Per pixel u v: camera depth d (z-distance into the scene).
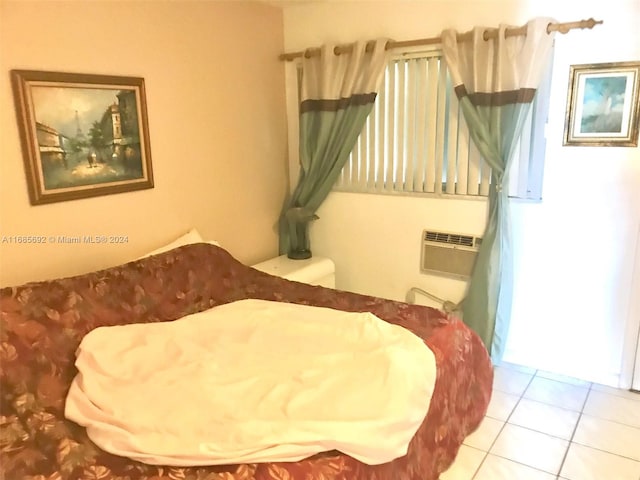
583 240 2.82
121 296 2.33
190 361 2.02
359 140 3.44
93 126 2.46
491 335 3.01
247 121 3.39
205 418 1.63
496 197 2.95
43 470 1.50
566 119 2.73
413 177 3.30
